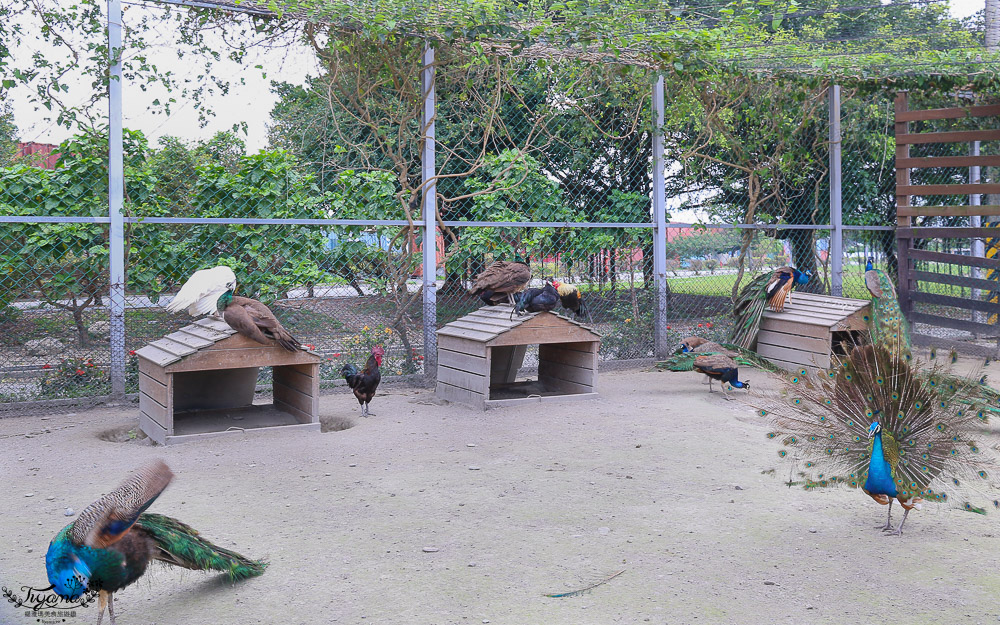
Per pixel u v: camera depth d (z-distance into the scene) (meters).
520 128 12.20
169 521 4.04
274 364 8.03
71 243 9.47
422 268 11.12
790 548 4.81
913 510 5.57
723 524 5.25
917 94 13.80
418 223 10.95
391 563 4.58
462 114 11.83
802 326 11.08
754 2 10.81
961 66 12.86
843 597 4.10
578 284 12.30
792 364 11.27
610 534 5.05
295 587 4.25
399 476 6.44
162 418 7.59
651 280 12.70
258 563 4.39
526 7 10.50
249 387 9.38
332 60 10.70
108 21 9.37
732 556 4.68
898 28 13.27
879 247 14.62
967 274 15.22
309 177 10.66
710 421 8.45
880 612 3.92
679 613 3.91
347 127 11.10
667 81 12.33
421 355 11.27
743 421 8.45
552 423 8.41
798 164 13.59
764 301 11.70
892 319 7.68
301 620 3.86
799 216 13.93
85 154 9.45
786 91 13.26
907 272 13.99
